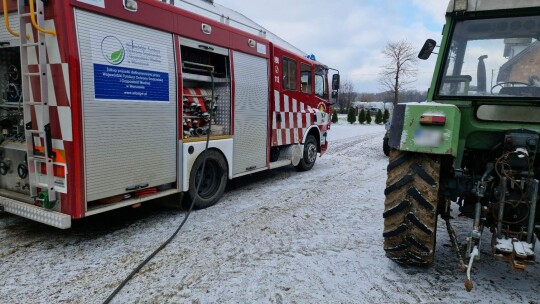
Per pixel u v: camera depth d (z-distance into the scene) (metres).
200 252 3.59
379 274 3.16
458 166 3.00
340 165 9.02
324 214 4.88
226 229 4.25
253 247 3.73
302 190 6.25
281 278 3.07
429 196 2.85
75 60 3.28
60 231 4.11
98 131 3.54
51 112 3.42
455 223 4.54
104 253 3.54
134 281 3.01
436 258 3.48
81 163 3.42
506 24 3.05
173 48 4.34
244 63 5.60
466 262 2.90
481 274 3.18
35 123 3.53
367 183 6.89
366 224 4.49
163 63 4.21
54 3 3.24
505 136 2.75
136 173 4.00
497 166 2.79
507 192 2.73
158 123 4.21
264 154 6.33
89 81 3.42
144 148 4.06
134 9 3.82
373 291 2.88
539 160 2.90
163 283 2.98
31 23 3.38
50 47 3.33
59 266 3.25
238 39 5.45
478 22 3.14
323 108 8.65
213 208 5.10
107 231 4.14
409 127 2.80
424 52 3.68
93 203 3.72
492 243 2.75
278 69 6.55
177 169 4.54
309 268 3.27
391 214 2.99
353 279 3.07
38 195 3.54
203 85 5.28
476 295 2.84
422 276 3.13
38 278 3.04
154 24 4.06
